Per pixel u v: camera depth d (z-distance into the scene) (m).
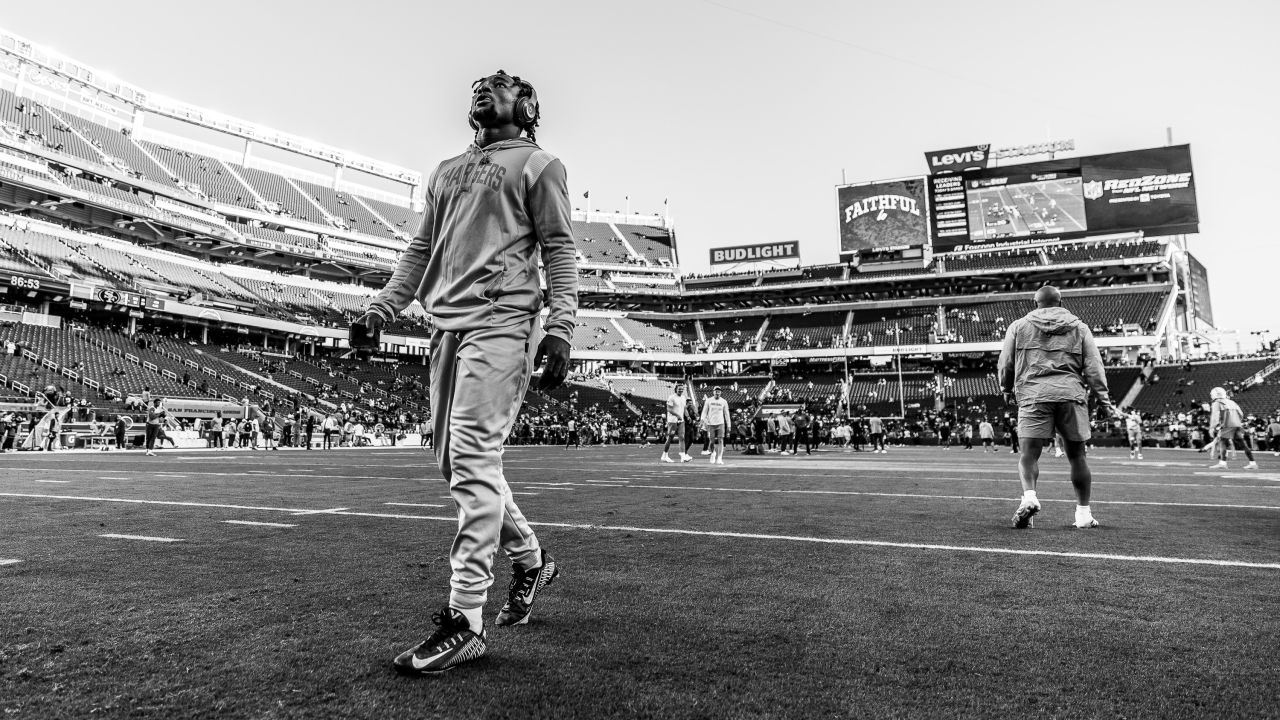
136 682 1.83
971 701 1.74
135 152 47.53
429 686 1.82
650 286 63.09
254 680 1.85
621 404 52.69
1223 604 2.63
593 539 4.13
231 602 2.61
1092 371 4.68
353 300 53.88
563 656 2.06
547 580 2.50
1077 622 2.39
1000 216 45.50
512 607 2.38
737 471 11.84
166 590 2.78
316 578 3.01
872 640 2.20
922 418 43.44
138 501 6.08
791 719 1.63
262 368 41.16
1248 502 6.24
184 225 43.94
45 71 45.06
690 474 10.90
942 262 54.97
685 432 16.55
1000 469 12.45
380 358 51.66
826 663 2.00
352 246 56.84
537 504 6.18
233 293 44.41
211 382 35.53
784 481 9.22
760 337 57.47
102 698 1.72
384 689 1.80
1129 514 5.36
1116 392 44.31
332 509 5.55
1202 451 25.88
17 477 9.16
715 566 3.33
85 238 40.09
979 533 4.40
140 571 3.13
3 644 2.11
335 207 58.34
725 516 5.28
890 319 55.78
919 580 3.03
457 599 2.04
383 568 3.23
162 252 44.12
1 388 25.81
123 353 34.47
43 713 1.63
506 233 2.31
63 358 30.91
